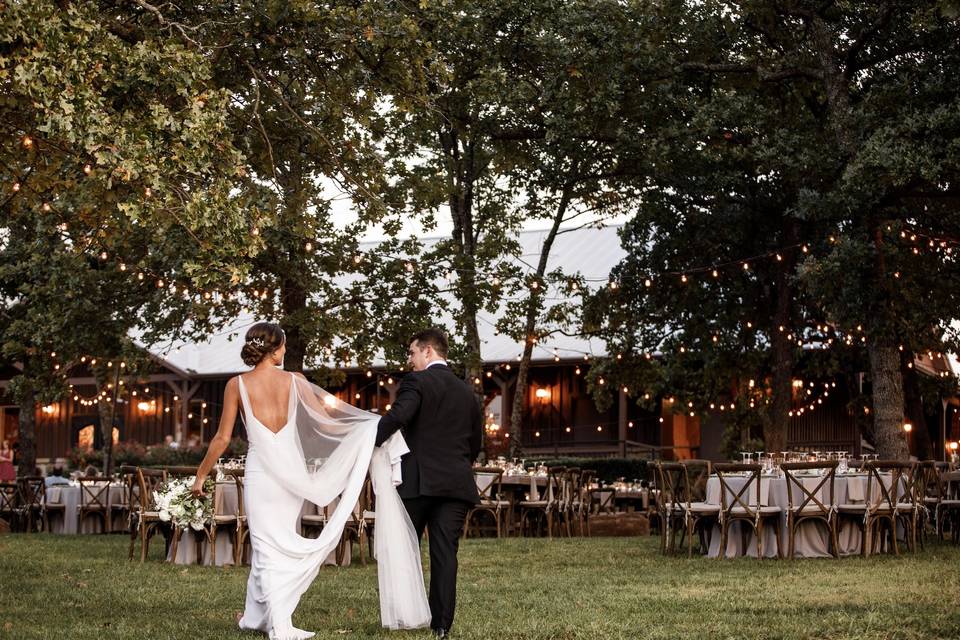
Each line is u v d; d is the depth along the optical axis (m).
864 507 12.29
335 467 6.51
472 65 19.06
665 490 13.23
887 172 15.76
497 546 14.35
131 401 35.16
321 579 10.12
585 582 9.89
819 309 23.06
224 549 11.94
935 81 16.69
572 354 31.00
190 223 9.41
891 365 17.50
